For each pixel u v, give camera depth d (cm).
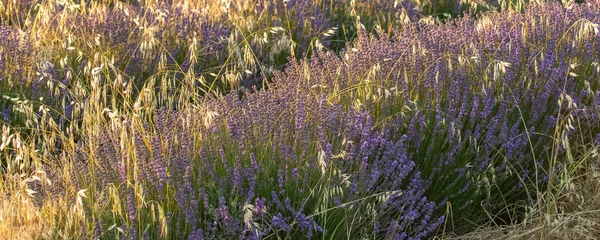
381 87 370
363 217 315
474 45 424
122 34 517
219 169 325
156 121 341
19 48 470
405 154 330
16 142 353
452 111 358
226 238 289
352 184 310
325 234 309
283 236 306
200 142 336
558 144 346
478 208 372
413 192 347
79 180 322
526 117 391
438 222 321
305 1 629
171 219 295
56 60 488
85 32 516
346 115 361
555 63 430
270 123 338
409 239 314
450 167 356
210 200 308
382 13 666
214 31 557
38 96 446
